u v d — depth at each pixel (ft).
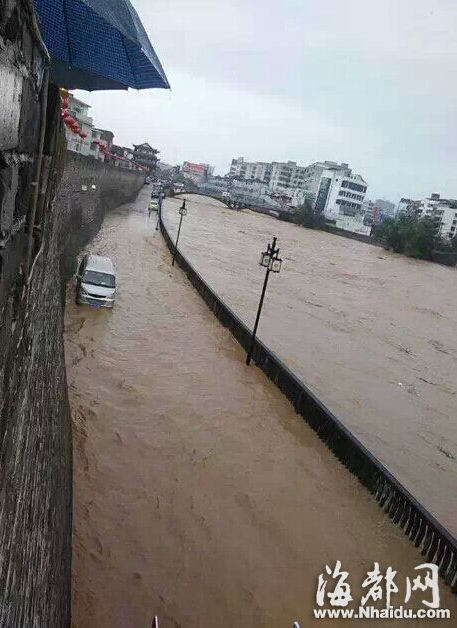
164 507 32.76
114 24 18.78
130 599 25.96
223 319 72.02
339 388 61.21
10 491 10.19
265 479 37.42
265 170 562.66
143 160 420.36
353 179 414.41
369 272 182.19
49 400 21.26
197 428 42.60
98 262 70.18
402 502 34.71
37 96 9.75
